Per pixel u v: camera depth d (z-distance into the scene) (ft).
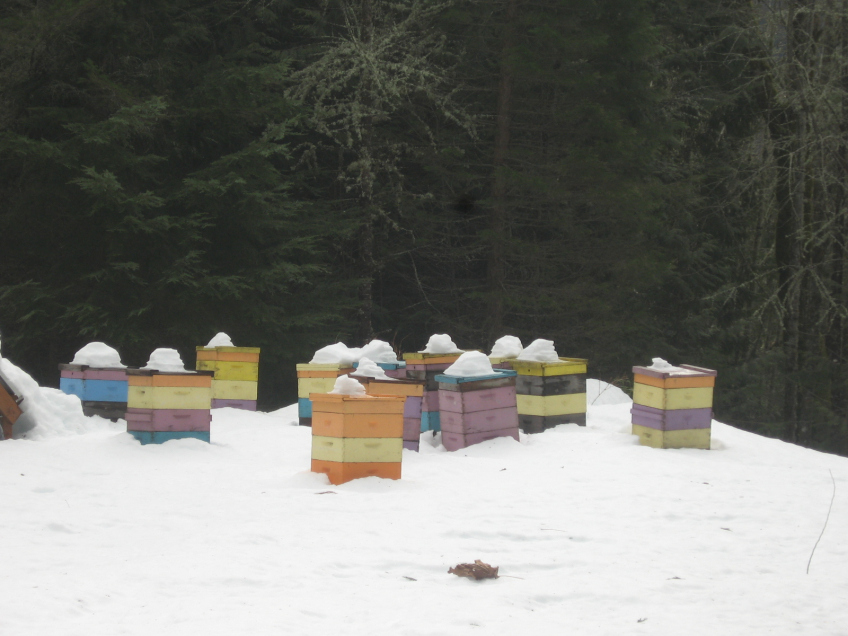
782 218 94.07
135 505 27.12
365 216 87.45
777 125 90.94
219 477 31.63
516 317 97.76
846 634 17.78
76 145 70.44
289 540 23.31
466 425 38.96
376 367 38.34
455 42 96.32
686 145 108.27
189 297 73.36
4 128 73.61
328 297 86.58
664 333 98.27
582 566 22.11
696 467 36.11
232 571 20.35
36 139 74.43
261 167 77.61
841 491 32.65
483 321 95.30
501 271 90.99
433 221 95.35
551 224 93.76
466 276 107.14
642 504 29.40
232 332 77.05
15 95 74.49
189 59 85.30
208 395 37.52
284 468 33.73
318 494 28.76
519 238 93.97
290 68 85.76
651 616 18.47
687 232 100.32
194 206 76.07
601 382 67.46
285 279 77.92
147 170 76.74
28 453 34.32
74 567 20.40
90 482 30.30
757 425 98.12
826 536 25.94
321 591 19.20
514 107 94.07
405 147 93.56
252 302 76.69
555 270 94.73
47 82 75.46
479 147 97.45
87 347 45.47
